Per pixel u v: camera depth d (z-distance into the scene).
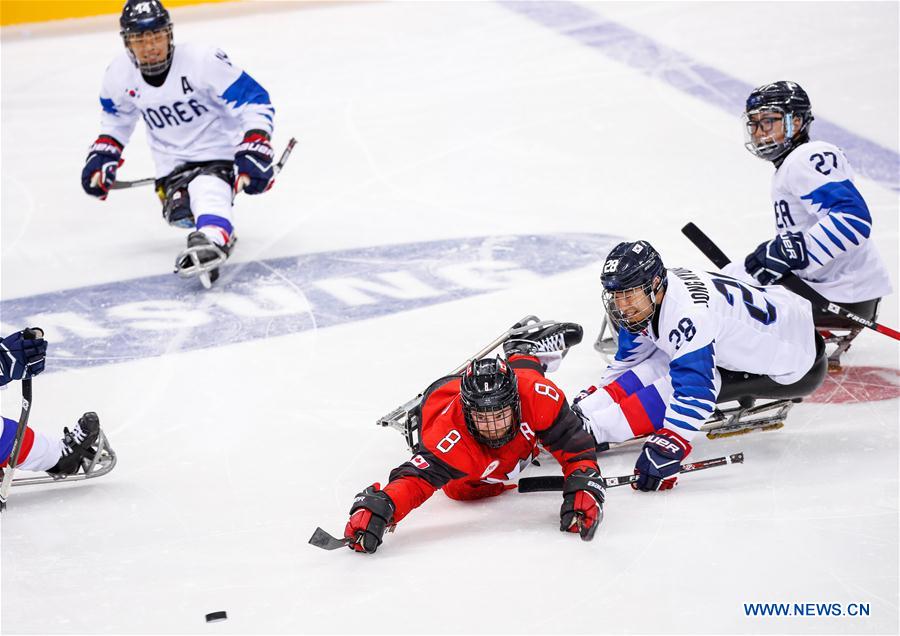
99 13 44.25
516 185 29.98
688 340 16.22
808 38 38.72
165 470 18.45
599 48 39.00
